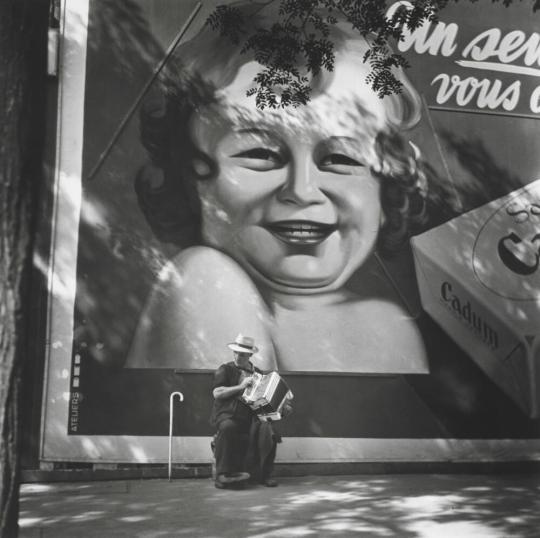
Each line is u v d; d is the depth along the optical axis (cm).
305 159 998
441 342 1005
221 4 1004
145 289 949
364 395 979
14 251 350
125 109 972
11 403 345
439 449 987
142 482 888
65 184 948
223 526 652
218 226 975
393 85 841
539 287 1042
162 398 937
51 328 925
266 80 842
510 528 657
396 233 1012
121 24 984
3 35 355
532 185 1060
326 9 1022
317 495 803
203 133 984
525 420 1011
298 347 973
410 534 632
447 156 1039
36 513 705
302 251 987
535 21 1088
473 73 1061
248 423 854
